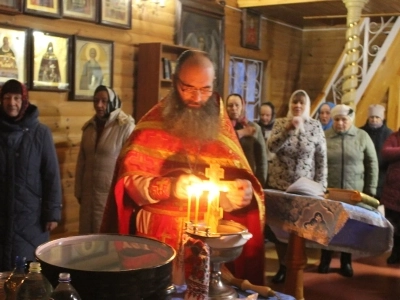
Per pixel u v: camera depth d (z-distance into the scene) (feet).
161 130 5.50
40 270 3.62
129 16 15.69
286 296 4.95
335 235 6.40
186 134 5.41
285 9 21.58
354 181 13.57
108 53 15.19
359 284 12.92
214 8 19.52
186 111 5.42
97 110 12.51
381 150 14.76
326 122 16.29
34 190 9.20
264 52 23.52
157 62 15.94
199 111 5.44
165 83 16.56
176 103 5.47
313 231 6.61
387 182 14.55
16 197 8.97
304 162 11.82
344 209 6.33
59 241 4.05
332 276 13.46
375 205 6.99
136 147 5.51
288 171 11.85
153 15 16.93
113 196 5.57
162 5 17.20
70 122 14.24
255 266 5.68
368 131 15.78
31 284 3.52
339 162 13.57
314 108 22.47
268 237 11.34
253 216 5.58
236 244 4.43
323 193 7.18
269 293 4.88
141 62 16.25
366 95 21.34
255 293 4.73
